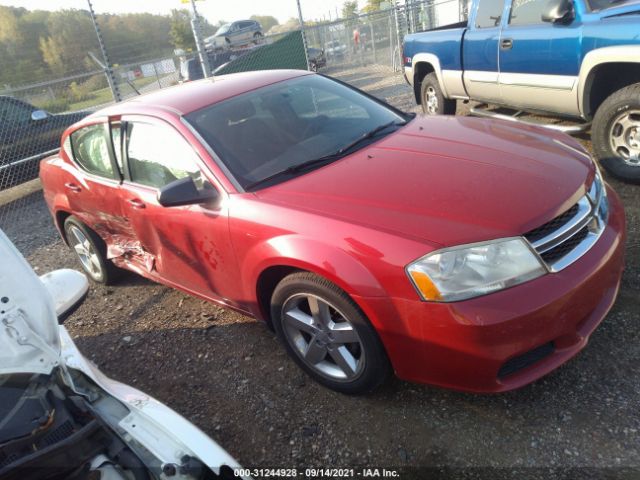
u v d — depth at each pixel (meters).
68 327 4.19
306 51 11.39
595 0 4.62
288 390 2.93
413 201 2.44
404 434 2.48
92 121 3.97
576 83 4.82
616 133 4.43
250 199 2.80
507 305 2.12
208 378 3.18
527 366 2.31
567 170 2.60
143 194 3.45
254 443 2.63
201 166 3.06
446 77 6.62
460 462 2.28
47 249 6.09
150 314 4.08
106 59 9.39
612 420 2.32
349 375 2.65
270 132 3.27
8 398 1.69
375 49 15.71
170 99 3.58
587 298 2.30
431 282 2.16
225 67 10.54
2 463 1.56
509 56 5.49
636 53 4.20
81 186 4.09
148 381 3.29
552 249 2.30
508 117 5.86
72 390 1.85
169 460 1.62
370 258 2.29
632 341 2.72
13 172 8.50
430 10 13.96
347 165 2.94
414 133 3.30
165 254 3.53
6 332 1.70
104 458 1.65
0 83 13.80
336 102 3.71
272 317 2.91
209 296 3.44
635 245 3.52
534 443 2.29
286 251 2.54
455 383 2.30
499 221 2.23
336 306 2.48
